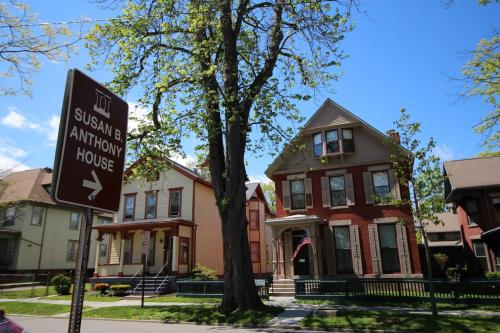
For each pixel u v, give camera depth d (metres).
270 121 15.79
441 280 17.00
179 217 28.50
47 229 34.69
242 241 14.62
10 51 7.34
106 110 2.85
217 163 15.92
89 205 2.57
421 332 10.52
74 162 2.49
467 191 26.22
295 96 15.34
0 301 20.41
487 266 25.55
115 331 11.88
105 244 38.22
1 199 32.31
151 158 16.45
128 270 27.16
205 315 13.81
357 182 22.58
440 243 36.12
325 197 23.00
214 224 31.34
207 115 14.74
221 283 20.38
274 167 24.36
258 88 15.44
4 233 31.55
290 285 21.09
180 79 14.50
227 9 14.62
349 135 23.27
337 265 21.94
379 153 22.45
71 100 2.53
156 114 16.05
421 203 12.89
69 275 29.52
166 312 14.95
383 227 21.64
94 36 13.34
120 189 2.89
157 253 28.06
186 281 21.33
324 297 18.06
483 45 15.95
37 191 34.78
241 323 12.53
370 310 14.04
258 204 35.75
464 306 14.69
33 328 13.12
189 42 15.40
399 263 20.83
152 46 14.55
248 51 17.11
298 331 11.45
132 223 27.52
